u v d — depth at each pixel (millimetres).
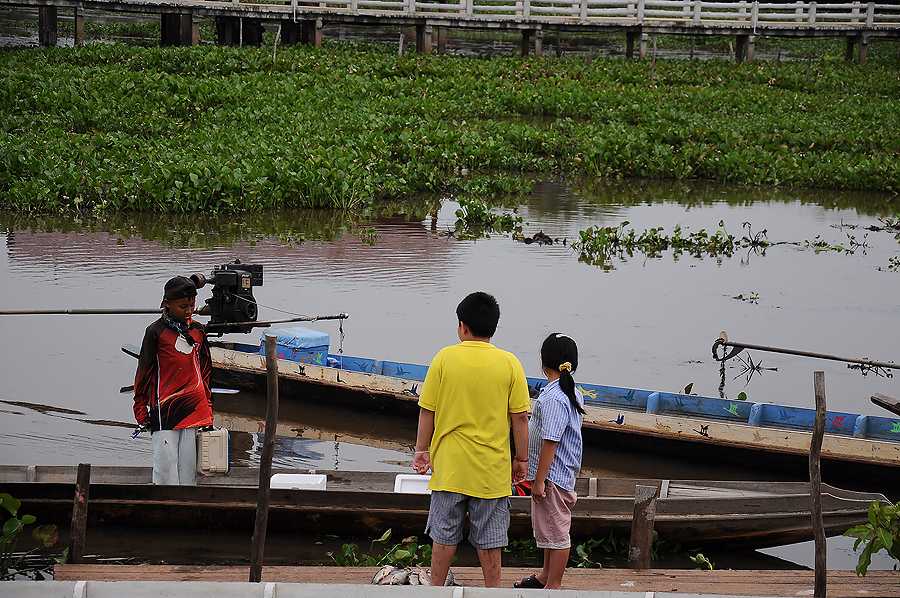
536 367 19188
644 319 22734
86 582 9227
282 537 13109
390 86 49844
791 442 15633
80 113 39906
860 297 25172
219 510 12883
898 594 10750
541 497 10305
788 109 50500
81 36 56062
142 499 12828
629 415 16453
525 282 25312
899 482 15406
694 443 16172
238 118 41188
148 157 33750
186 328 12758
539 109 49375
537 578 10742
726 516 12711
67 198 30938
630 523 12758
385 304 22938
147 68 50750
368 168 35000
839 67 63531
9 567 12109
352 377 17562
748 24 63688
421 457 9969
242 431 16953
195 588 9258
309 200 32688
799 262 28469
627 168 40156
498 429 9773
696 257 28734
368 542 13062
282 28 64062
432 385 9859
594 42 79500
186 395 12859
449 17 60750
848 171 39250
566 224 32000
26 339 20172
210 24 78625
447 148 38750
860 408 18328
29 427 16359
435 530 9867
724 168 39906
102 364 19062
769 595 10719
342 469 15680
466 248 28594
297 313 22000
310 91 46969
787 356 20859
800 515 12508
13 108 41125
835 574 11219
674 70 59656
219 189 31438
